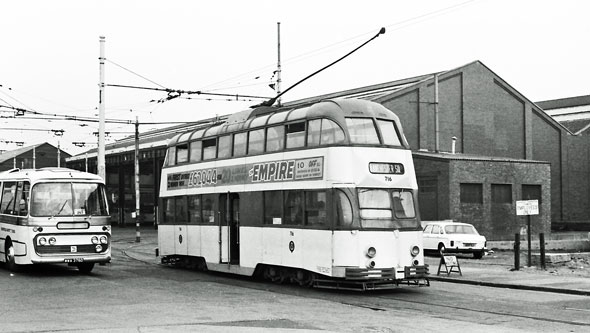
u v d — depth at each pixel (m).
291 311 14.04
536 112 60.81
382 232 17.09
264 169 19.83
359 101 17.91
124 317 12.98
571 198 63.03
